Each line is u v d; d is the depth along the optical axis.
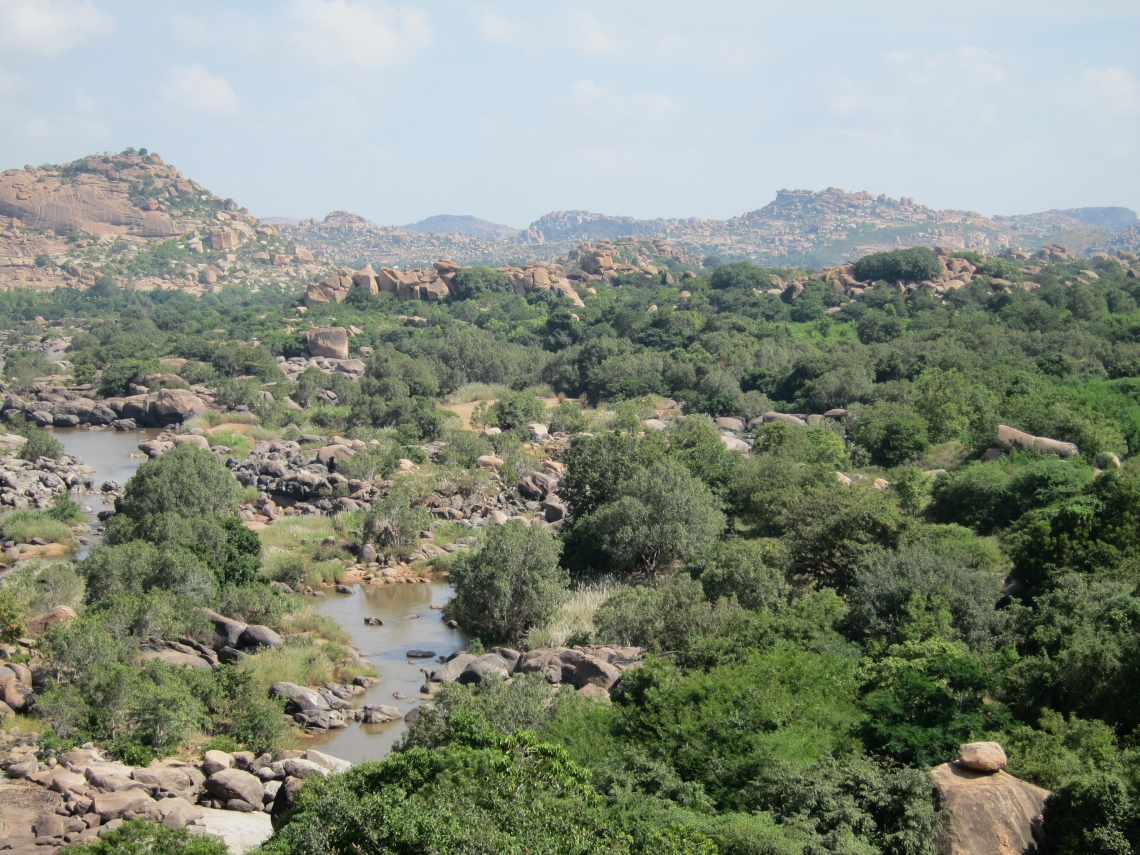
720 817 19.16
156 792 23.69
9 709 27.88
